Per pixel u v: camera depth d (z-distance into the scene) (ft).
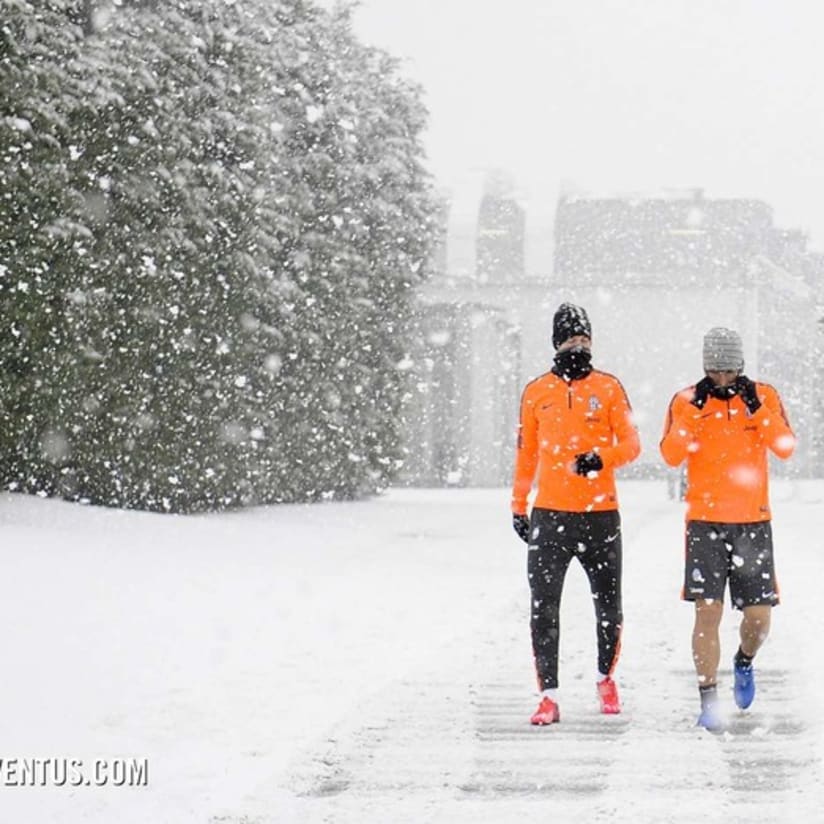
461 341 314.14
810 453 365.61
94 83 127.65
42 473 139.64
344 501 206.28
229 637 61.00
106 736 41.45
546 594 44.37
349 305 195.42
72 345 127.65
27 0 122.62
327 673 52.49
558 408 45.03
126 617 65.05
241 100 156.97
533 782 35.88
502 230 365.40
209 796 34.22
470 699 47.24
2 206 117.80
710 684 42.50
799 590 75.82
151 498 147.95
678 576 84.07
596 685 47.88
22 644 56.59
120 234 136.67
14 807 33.40
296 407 186.29
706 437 44.06
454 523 147.54
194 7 153.69
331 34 216.54
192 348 146.00
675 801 33.58
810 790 34.37
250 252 155.84
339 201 205.77
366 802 33.78
